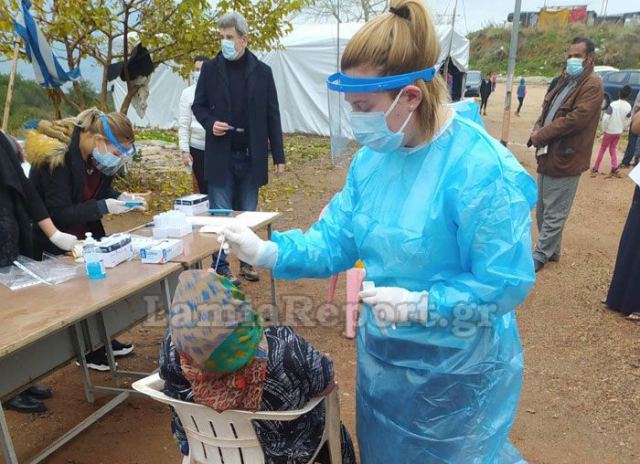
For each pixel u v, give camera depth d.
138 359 3.51
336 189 8.20
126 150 2.84
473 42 40.12
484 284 1.32
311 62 13.09
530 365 3.29
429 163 1.37
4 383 2.28
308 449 1.62
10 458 2.01
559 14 40.53
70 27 6.02
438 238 1.36
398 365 1.52
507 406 1.65
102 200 2.85
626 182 8.77
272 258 1.66
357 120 1.35
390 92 1.30
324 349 3.51
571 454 2.52
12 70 4.65
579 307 4.10
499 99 24.88
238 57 3.99
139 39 6.97
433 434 1.55
